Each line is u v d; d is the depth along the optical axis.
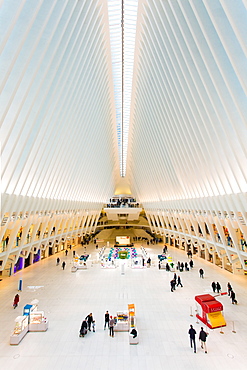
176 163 16.69
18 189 11.28
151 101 17.12
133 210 35.41
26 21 6.54
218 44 7.38
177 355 7.60
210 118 9.78
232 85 7.46
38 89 8.95
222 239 14.96
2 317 10.34
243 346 8.06
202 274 16.66
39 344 8.25
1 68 6.54
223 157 10.68
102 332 9.09
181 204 19.14
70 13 9.08
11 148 8.91
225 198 12.23
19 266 18.86
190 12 8.12
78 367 7.03
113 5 13.21
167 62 11.77
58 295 13.07
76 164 18.16
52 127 12.01
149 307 11.41
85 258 21.39
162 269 19.20
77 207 22.56
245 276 16.88
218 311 9.62
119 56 17.59
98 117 19.67
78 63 12.00
